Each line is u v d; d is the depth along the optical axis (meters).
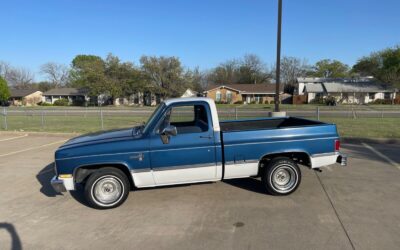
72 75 86.94
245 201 5.49
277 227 4.47
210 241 4.13
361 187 6.13
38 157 9.62
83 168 5.35
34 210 5.38
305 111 31.27
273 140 5.59
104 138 5.48
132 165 5.27
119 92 59.47
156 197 5.77
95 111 35.94
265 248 3.91
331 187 6.15
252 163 5.59
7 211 5.36
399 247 3.88
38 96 78.19
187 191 6.05
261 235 4.25
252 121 7.37
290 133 5.64
